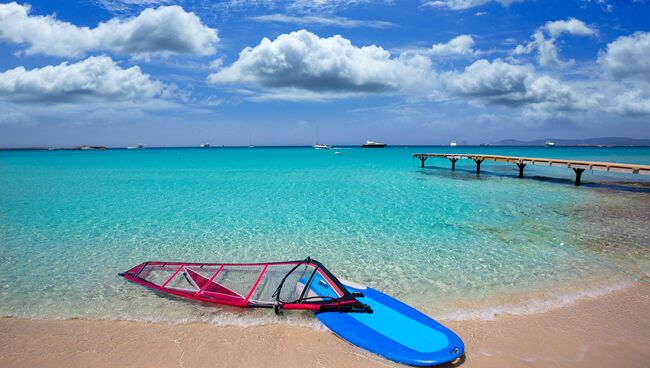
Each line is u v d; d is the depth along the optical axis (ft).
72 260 32.27
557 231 41.63
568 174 114.11
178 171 128.88
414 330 19.48
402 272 29.35
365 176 106.01
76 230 42.37
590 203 59.52
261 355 18.29
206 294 24.16
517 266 30.55
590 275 28.45
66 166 159.33
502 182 90.07
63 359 17.95
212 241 37.96
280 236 39.70
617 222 45.98
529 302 23.98
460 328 20.79
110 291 25.76
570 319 21.68
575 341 19.36
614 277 28.04
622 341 19.34
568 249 34.94
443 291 25.75
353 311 21.20
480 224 44.80
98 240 38.34
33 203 60.23
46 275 28.81
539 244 36.63
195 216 49.78
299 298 22.29
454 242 37.35
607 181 93.97
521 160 98.68
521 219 47.55
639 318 21.75
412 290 25.93
